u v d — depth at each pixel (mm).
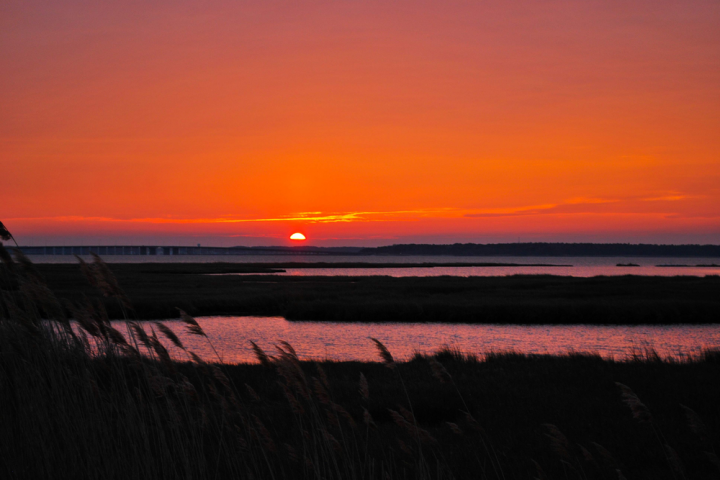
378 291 50844
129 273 90812
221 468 5699
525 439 8453
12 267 4719
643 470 7188
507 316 35719
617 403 10758
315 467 5309
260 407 9883
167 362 4734
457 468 6859
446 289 55594
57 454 5047
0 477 4855
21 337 4984
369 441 7965
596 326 33281
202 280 69562
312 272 114250
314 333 29922
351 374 14117
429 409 10172
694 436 8375
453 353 18953
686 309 36750
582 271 140250
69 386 5109
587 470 7102
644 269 164375
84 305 4922
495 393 11750
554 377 13641
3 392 5199
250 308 41844
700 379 12969
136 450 4891
